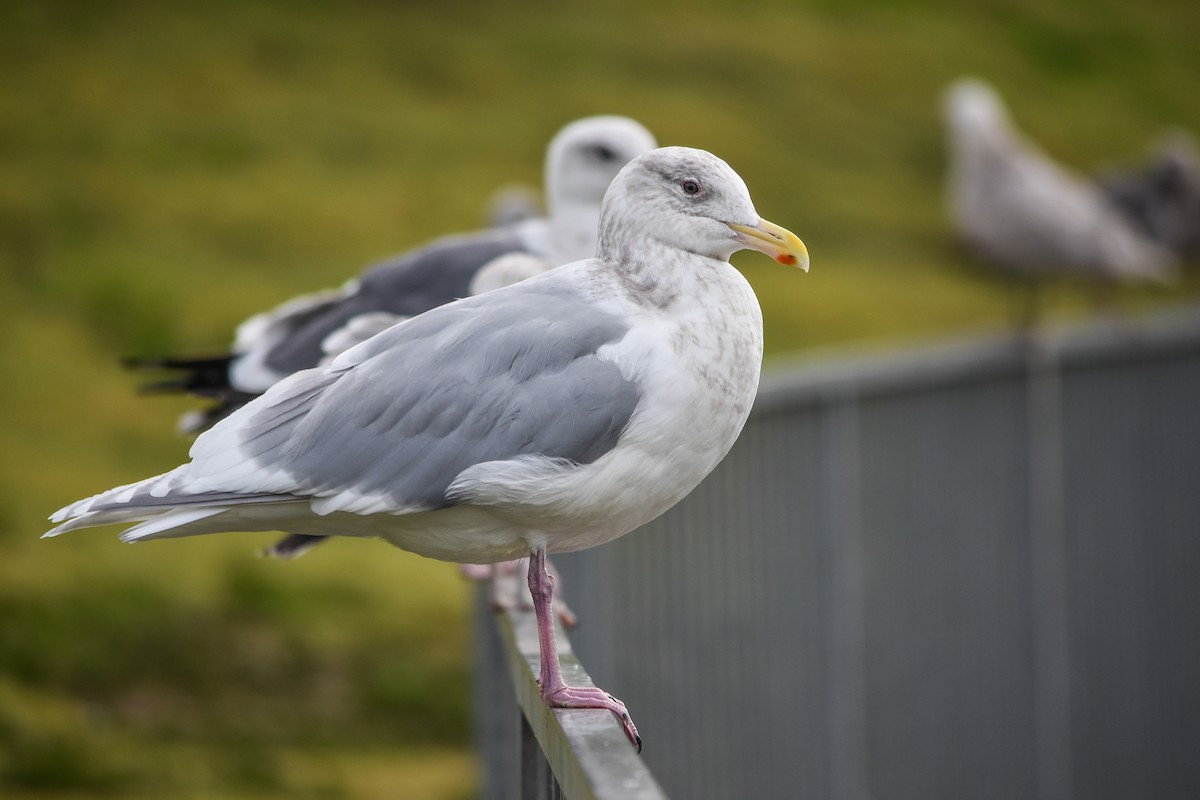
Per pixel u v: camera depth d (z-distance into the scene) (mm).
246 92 25969
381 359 4625
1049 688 12812
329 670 13125
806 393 10164
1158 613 13984
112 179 22766
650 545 8859
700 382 4496
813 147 26984
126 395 17766
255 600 13891
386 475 4504
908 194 26156
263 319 7711
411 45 28375
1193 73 34406
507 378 4500
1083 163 28922
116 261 20391
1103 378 13258
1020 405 12445
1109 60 33875
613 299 4625
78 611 13172
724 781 9445
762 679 9781
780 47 30438
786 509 9984
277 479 4543
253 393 7500
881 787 10961
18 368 17812
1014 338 12445
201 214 21969
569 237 8078
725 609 9445
